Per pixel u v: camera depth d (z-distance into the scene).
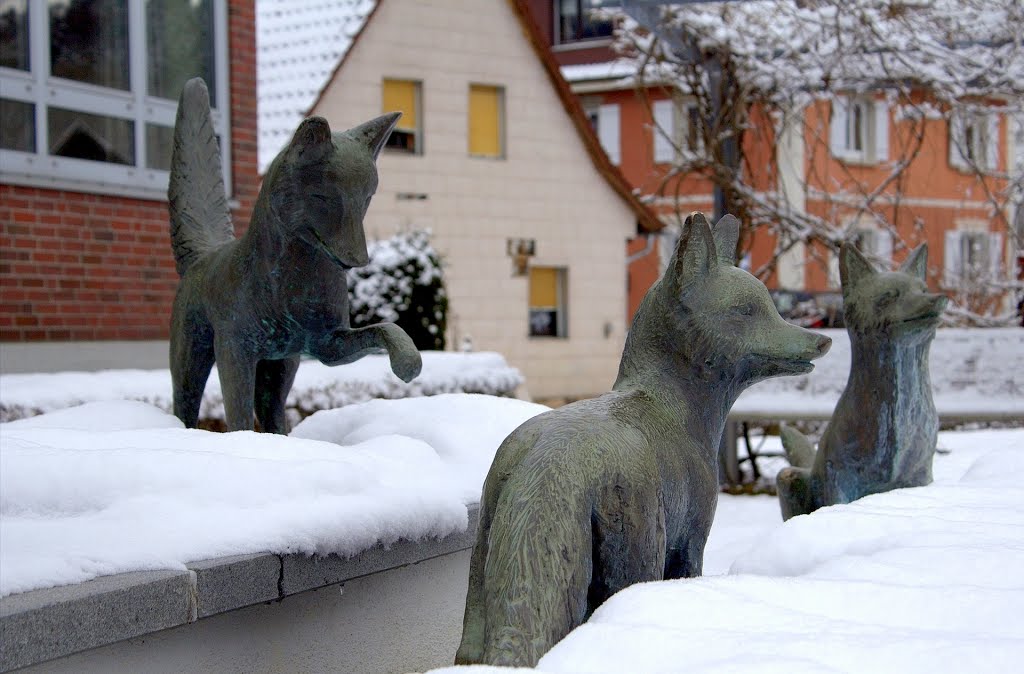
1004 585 2.55
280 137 17.78
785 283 22.11
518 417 4.54
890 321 4.49
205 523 2.97
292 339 4.24
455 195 20.05
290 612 3.40
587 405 2.86
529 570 2.40
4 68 8.50
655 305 3.06
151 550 2.79
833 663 2.01
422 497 3.51
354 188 3.94
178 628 3.00
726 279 3.02
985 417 8.10
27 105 8.62
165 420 4.47
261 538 2.98
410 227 19.08
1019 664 1.99
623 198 21.58
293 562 3.04
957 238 23.62
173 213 4.84
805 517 3.29
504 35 20.31
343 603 3.62
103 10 9.22
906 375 4.55
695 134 11.95
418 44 19.53
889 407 4.57
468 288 20.19
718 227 3.23
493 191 20.38
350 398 7.66
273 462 3.34
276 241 4.05
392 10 19.27
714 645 2.08
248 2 10.38
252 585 2.91
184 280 4.63
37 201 8.66
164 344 9.41
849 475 4.70
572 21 28.48
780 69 10.82
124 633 2.58
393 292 13.37
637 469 2.65
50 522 2.86
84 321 8.96
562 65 28.34
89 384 6.51
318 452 3.67
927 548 2.85
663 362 3.03
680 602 2.31
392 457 3.90
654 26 10.20
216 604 2.81
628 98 26.09
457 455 4.19
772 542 3.22
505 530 2.47
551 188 20.92
